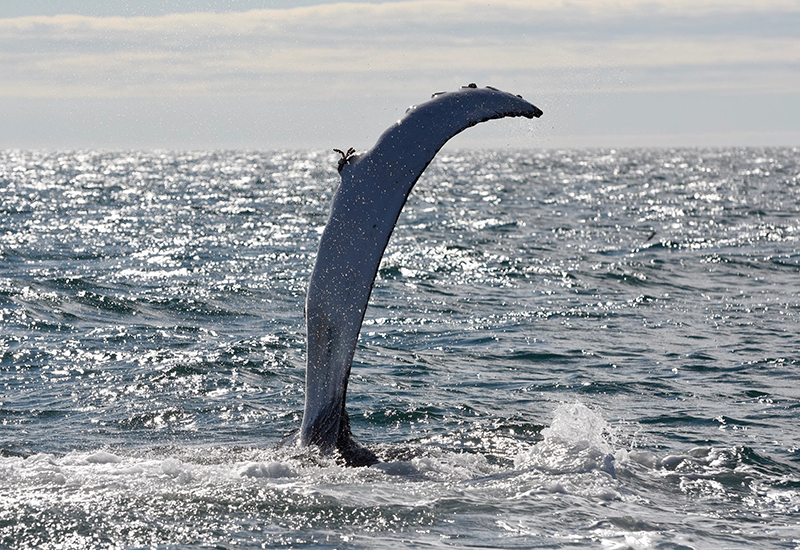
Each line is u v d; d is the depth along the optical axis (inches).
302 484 615.2
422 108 620.7
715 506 631.8
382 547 531.5
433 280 2241.6
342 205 606.2
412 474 653.9
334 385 621.9
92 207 4835.1
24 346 1343.5
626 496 635.5
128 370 1192.8
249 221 4057.6
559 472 677.9
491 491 629.6
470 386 1148.5
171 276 2218.3
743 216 4404.5
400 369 1250.6
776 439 882.8
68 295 1776.6
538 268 2472.9
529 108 628.4
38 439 848.9
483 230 3661.4
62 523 549.0
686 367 1284.4
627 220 4210.1
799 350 1408.7
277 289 2031.3
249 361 1261.1
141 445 827.4
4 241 2896.2
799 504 643.5
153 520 557.0
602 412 1003.3
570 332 1577.3
